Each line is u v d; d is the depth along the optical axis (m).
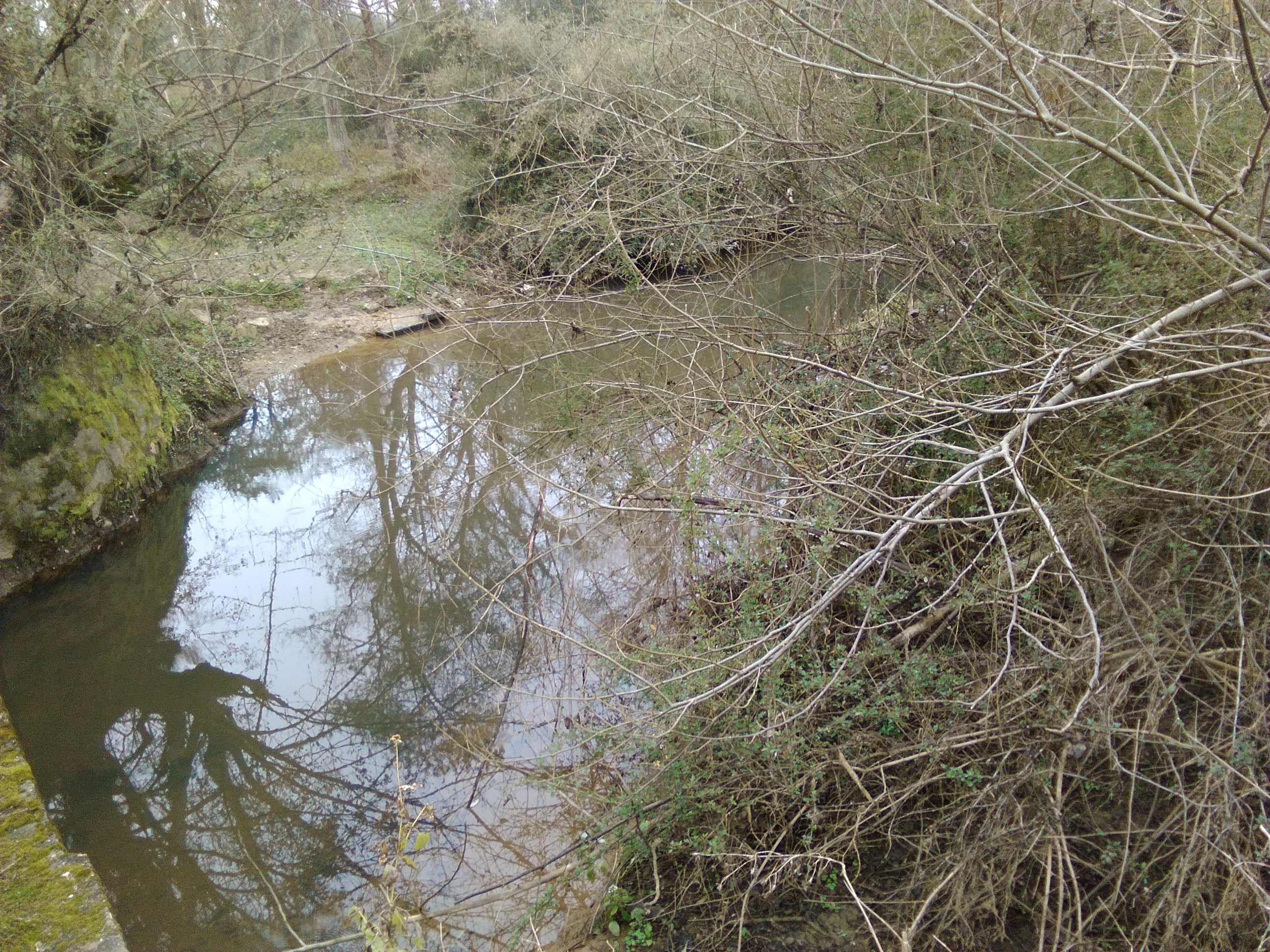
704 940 2.90
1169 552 2.96
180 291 6.28
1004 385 3.66
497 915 3.17
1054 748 2.76
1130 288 3.49
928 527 3.51
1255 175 3.18
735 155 4.74
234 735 4.38
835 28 4.19
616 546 4.80
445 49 9.11
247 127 6.27
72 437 5.66
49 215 5.21
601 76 5.69
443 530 5.64
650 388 4.44
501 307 4.99
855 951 2.74
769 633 2.74
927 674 2.97
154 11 6.31
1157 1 3.88
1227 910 2.29
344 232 10.16
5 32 5.26
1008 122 3.51
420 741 4.20
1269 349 2.69
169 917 3.34
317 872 3.51
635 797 3.10
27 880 2.95
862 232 4.75
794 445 3.52
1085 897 2.52
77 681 4.75
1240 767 2.47
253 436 7.60
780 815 3.01
